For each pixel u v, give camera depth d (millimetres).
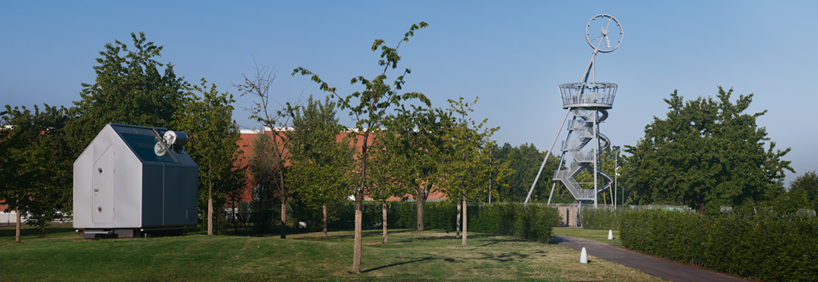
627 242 27750
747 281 17062
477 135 27500
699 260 20578
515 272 17719
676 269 19641
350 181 16984
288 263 17141
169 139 21875
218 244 18875
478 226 40750
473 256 22062
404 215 48031
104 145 20250
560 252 25094
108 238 20266
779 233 16609
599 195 60500
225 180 28453
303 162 30031
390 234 37125
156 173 20797
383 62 16531
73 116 45344
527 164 59719
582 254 20922
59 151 38000
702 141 46000
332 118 39750
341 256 18625
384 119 16688
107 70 42188
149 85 44094
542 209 31859
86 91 42000
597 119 54281
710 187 44531
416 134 19016
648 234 25188
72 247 17516
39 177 26438
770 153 45688
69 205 34906
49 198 32562
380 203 48688
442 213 44625
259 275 15312
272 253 18312
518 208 35625
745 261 17438
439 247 26828
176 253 17438
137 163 20250
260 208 38188
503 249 25953
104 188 20031
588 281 16391
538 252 24828
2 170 24094
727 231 18969
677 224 22422
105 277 14328
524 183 58688
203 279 14555
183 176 21953
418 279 15820
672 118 50156
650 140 51562
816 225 15406
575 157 53406
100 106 39750
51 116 44781
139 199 20125
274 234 36438
